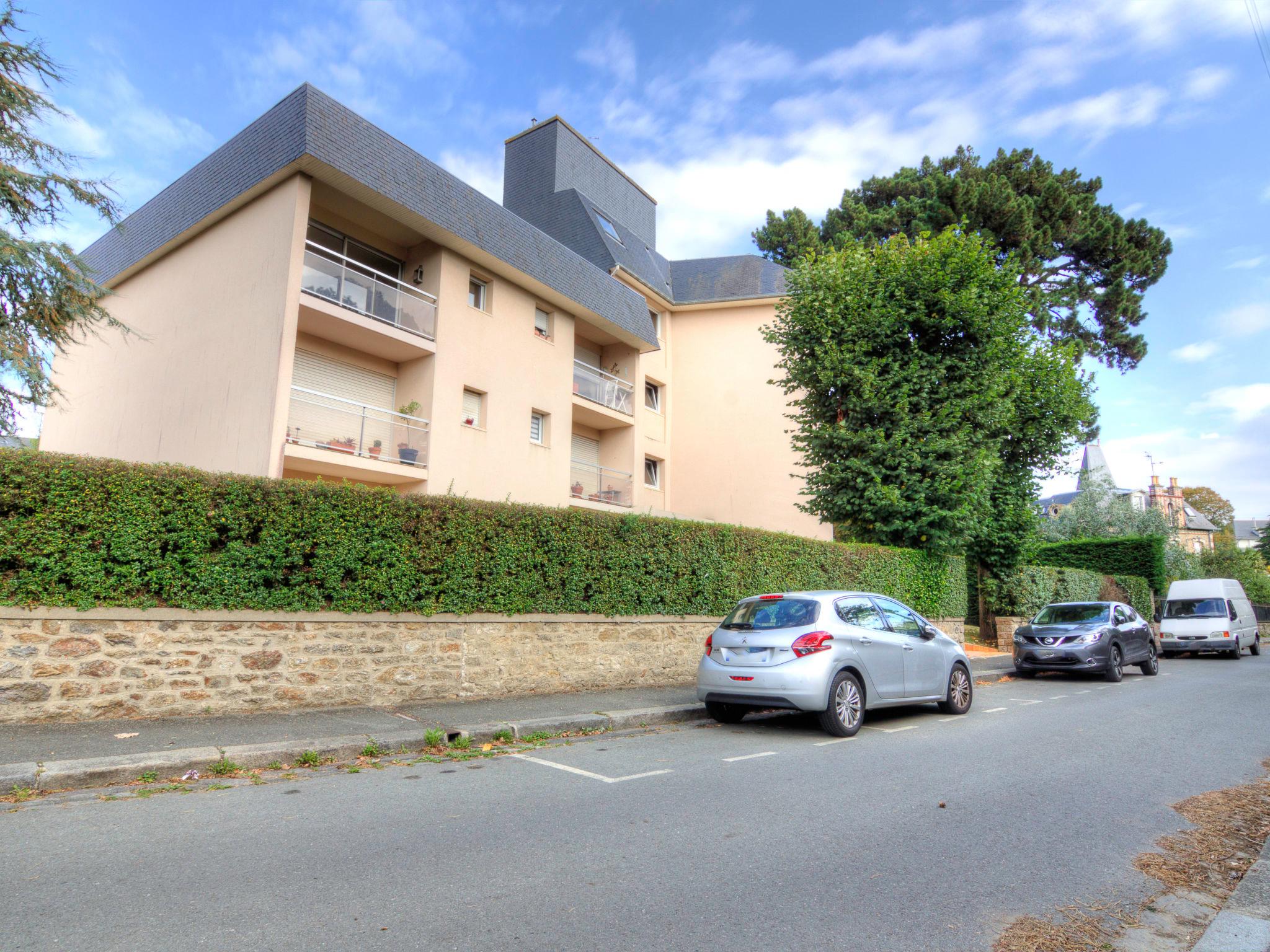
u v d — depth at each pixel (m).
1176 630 23.55
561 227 26.91
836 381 17.31
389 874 4.07
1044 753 7.77
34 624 7.03
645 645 12.07
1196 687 14.32
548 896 3.81
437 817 5.16
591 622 11.35
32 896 3.66
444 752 7.39
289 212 14.59
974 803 5.79
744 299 28.20
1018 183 29.27
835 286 17.67
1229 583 24.98
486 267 18.75
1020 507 20.95
